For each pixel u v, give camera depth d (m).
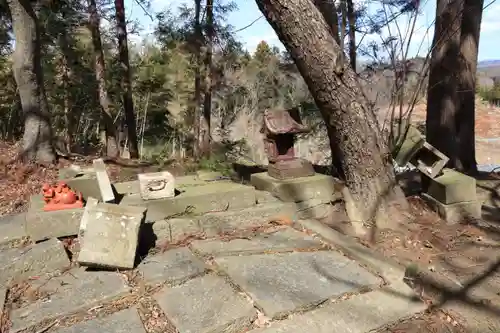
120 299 2.29
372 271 2.55
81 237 2.74
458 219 3.38
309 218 3.57
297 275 2.49
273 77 11.01
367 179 3.36
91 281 2.48
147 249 2.92
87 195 3.48
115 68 9.34
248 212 3.37
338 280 2.42
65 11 9.43
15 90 10.38
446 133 6.10
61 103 11.48
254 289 2.31
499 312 2.08
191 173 5.11
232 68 11.07
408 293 2.29
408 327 1.98
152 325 2.03
